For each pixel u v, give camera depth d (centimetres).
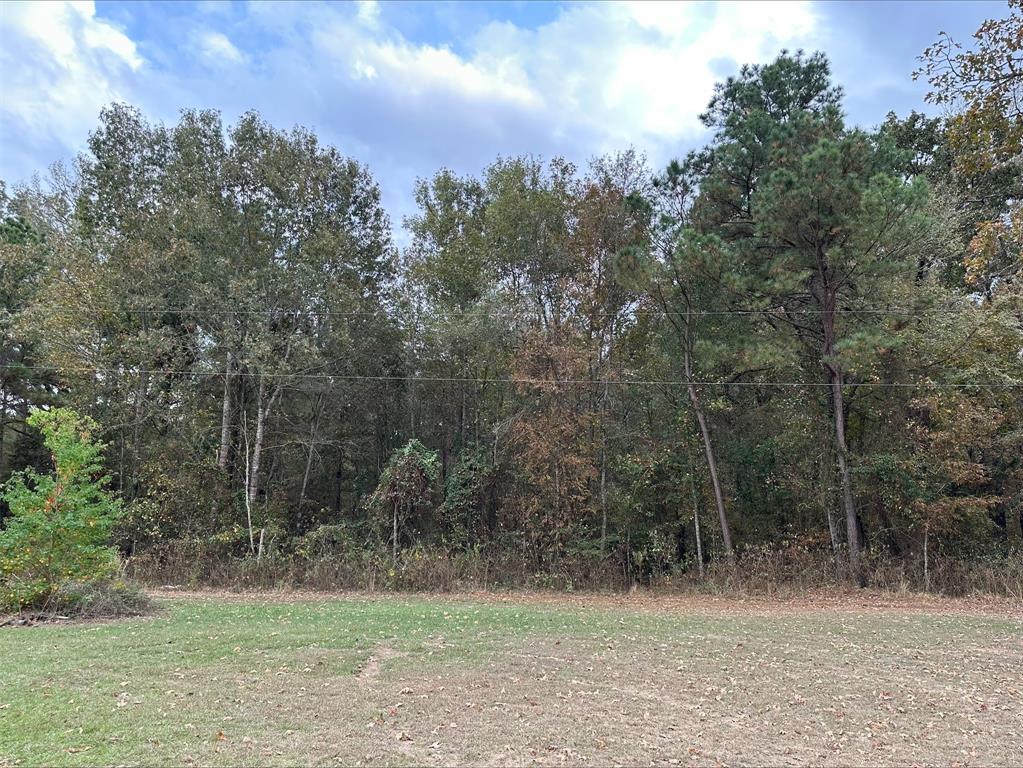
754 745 581
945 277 2169
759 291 1839
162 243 2225
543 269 2528
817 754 562
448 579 1939
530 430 2056
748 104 2233
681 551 2200
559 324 2206
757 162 2027
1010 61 818
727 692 758
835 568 1878
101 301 2139
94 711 626
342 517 2423
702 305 2084
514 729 608
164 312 2212
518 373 2120
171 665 828
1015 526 2070
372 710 656
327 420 2578
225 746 543
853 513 1903
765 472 2130
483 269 2648
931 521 1850
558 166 2644
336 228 2495
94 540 1298
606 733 602
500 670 847
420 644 1010
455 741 571
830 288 1883
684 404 2161
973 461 1925
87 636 1012
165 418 2217
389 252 2702
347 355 2409
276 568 1973
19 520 1259
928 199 1731
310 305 2295
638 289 2042
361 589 1911
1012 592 1736
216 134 2408
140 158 2430
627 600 1762
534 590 1939
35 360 2472
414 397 2570
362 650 948
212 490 2230
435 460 2273
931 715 682
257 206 2361
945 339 1878
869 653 1000
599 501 2117
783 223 1781
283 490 2430
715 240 1812
